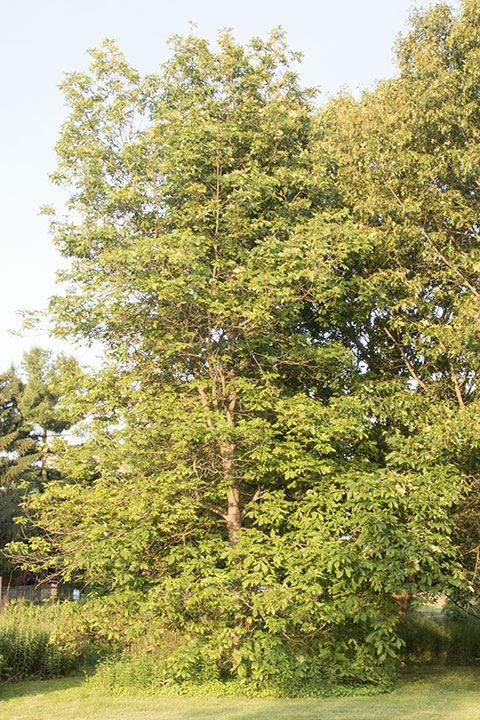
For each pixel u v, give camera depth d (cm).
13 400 3991
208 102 1466
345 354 1421
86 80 1521
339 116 1672
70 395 1429
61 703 1155
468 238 1484
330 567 1154
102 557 1266
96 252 1468
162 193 1452
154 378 1495
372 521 1180
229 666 1323
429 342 1420
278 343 1449
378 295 1438
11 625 1441
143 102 1552
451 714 1012
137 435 1331
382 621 1255
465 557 1432
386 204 1423
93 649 1517
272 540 1270
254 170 1373
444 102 1395
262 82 1518
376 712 1037
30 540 1396
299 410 1293
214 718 1002
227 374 1464
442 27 1502
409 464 1307
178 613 1282
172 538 1371
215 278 1309
